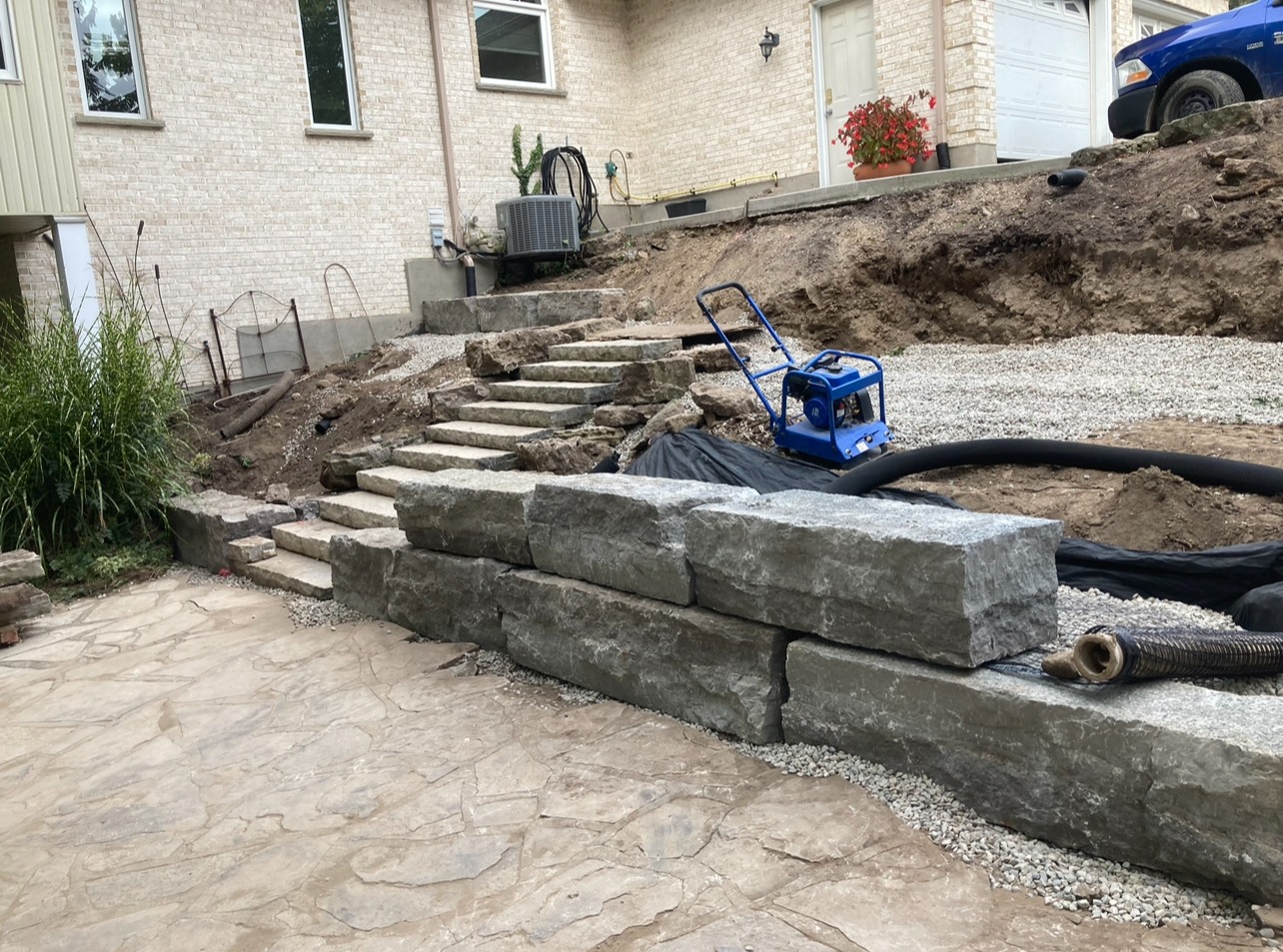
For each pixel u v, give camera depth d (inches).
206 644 205.6
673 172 540.1
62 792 140.3
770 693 124.7
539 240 465.1
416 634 193.0
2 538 266.1
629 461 242.7
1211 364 226.8
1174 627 109.7
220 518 269.7
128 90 399.5
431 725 147.8
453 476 189.3
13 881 116.3
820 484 194.4
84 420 276.8
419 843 113.2
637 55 548.1
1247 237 247.1
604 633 148.9
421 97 474.6
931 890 93.4
